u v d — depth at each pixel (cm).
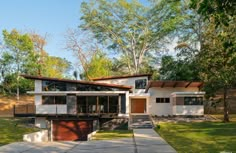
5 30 5025
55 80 3212
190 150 1370
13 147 1619
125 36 5238
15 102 4909
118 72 5641
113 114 3119
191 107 3519
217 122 2927
